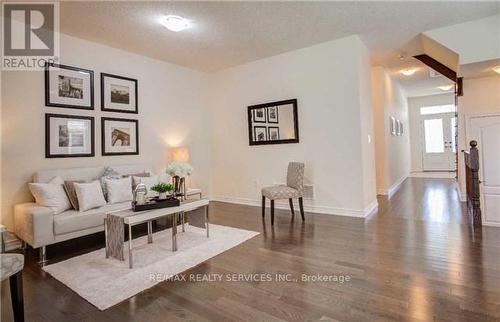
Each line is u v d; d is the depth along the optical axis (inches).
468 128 187.9
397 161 294.0
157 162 194.5
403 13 136.3
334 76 170.4
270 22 141.9
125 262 105.7
